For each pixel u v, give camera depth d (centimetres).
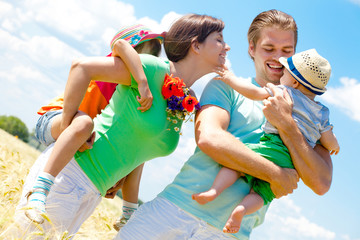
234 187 297
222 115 302
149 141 297
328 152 326
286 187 295
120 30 349
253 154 286
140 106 290
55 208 277
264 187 298
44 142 315
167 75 302
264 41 335
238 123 315
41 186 269
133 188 394
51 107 327
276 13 339
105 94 333
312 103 314
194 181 299
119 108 296
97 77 288
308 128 309
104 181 296
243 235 301
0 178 387
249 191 304
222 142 283
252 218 307
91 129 282
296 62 316
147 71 293
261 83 347
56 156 273
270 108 294
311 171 298
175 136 313
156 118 293
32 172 290
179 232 292
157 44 350
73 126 278
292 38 336
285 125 295
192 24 318
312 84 313
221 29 327
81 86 284
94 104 334
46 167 274
